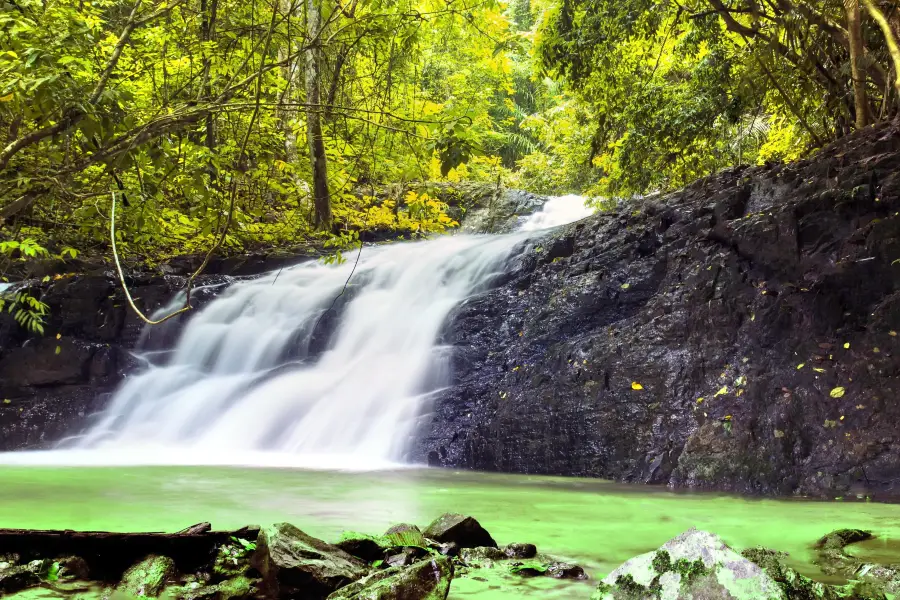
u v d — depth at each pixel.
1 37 3.69
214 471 5.04
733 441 4.71
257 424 7.20
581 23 9.06
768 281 5.48
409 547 2.25
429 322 7.82
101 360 8.26
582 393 5.66
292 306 8.83
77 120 3.37
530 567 2.14
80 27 3.95
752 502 3.92
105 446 7.41
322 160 10.40
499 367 6.73
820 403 4.65
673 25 9.05
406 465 5.88
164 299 8.89
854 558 2.31
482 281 8.31
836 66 7.79
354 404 7.04
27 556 1.97
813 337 5.00
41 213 8.12
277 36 6.68
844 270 5.06
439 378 7.02
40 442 7.63
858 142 5.82
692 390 5.22
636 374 5.52
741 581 1.37
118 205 4.63
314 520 2.96
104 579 1.96
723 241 5.96
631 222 7.36
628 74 9.91
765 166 6.56
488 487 4.48
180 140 5.22
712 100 9.05
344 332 8.35
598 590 1.51
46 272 8.68
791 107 8.41
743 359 5.15
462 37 12.14
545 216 14.11
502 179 20.67
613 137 12.68
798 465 4.44
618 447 5.26
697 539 1.48
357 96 10.20
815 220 5.43
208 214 4.77
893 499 4.00
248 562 2.03
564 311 6.79
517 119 26.50
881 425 4.38
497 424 5.90
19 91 3.31
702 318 5.48
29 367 8.10
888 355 4.61
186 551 2.06
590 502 3.83
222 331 8.70
